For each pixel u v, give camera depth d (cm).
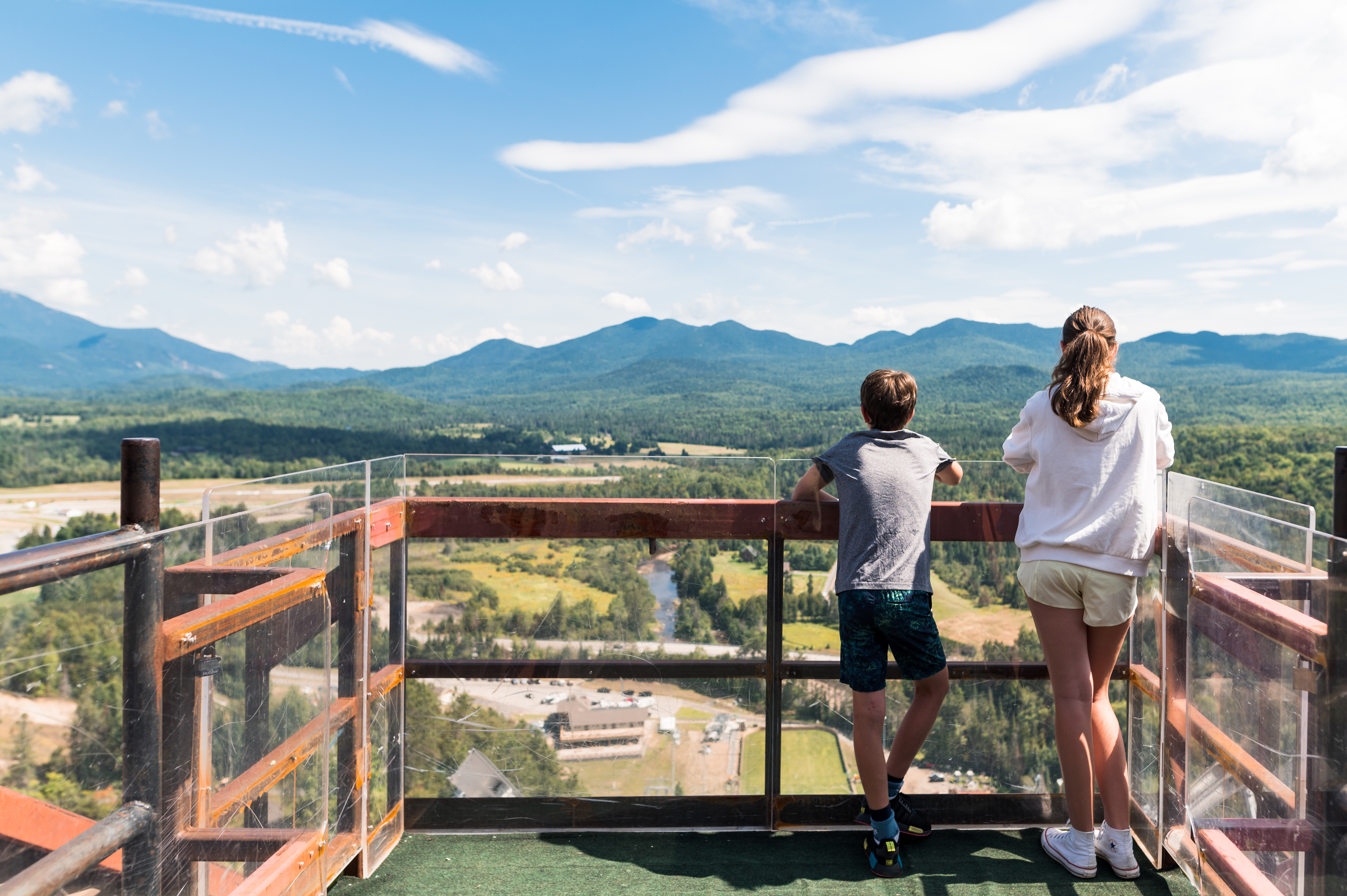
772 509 231
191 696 131
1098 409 193
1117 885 199
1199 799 189
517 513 231
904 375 219
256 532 156
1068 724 199
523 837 225
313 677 174
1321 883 139
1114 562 192
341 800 197
